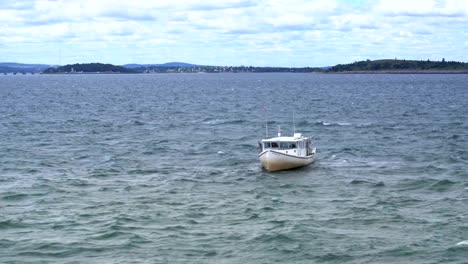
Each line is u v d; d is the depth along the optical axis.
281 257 41.62
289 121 128.12
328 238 45.09
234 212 52.22
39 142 96.38
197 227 47.91
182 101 195.00
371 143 94.12
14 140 98.62
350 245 43.59
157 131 111.69
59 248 43.28
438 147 88.94
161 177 67.19
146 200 56.38
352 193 59.47
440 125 118.19
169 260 41.06
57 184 63.19
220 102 189.62
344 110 155.75
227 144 93.50
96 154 83.94
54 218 50.47
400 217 50.38
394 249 42.69
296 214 51.59
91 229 47.44
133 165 74.88
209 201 56.09
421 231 46.69
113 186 62.44
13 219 49.78
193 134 107.00
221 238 45.19
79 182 64.19
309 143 76.06
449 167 72.69
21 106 171.75
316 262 40.84
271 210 52.88
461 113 143.88
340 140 98.00
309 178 66.56
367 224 48.66
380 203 55.12
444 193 59.62
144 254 42.19
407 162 76.56
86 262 40.78
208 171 70.69
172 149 88.38
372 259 41.16
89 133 108.50
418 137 100.81
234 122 127.44
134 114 146.75
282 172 69.81
